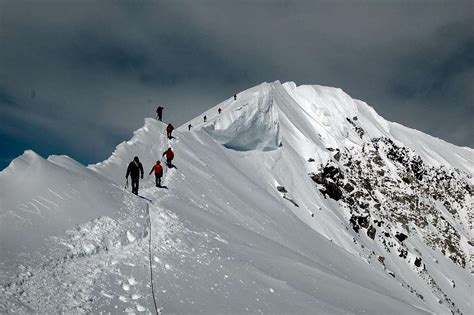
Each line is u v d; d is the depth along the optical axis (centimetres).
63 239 1071
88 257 1054
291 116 8406
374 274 3931
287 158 6119
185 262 1231
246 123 5328
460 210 11500
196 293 1043
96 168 2239
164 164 2975
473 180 13188
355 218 6894
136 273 1048
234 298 1094
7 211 1084
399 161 10625
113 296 898
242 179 4081
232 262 1380
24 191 1210
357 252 5494
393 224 8219
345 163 8738
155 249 1252
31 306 764
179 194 2433
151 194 2066
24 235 1017
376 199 8494
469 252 9225
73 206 1259
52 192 1265
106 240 1168
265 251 1770
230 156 4928
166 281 1054
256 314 1034
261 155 5638
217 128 5069
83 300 843
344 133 9769
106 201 1430
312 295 1364
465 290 7931
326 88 11138
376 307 1535
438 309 6397
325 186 6844
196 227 1661
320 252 3400
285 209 4062
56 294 833
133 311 862
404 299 3828
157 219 1550
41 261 935
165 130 3919
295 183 5744
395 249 7256
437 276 7719
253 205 3419
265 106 5700
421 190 10300
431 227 9269
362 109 12381
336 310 1274
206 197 2739
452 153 14850
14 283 812
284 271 1533
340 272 3225
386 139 10825
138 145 3136
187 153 3641
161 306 916
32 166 1338
